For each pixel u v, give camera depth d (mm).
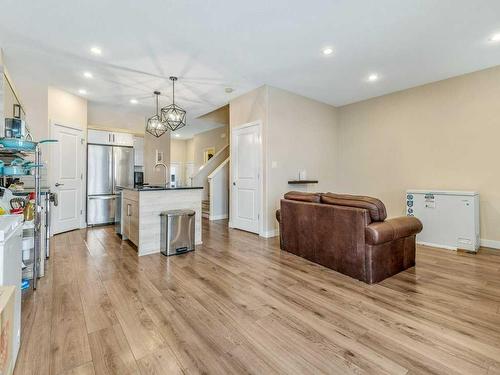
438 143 4207
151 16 2506
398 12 2449
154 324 1787
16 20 2553
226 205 6352
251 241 4074
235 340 1621
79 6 2354
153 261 3115
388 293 2279
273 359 1454
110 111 5699
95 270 2803
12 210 2051
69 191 4691
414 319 1865
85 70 3701
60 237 4258
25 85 4000
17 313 1440
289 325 1788
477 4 2328
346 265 2674
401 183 4684
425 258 3264
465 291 2320
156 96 4863
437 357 1469
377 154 5020
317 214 3002
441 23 2617
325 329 1742
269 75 3936
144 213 3410
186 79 4047
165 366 1394
